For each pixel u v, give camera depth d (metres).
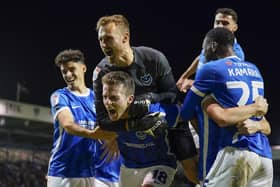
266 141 4.04
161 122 4.09
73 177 5.54
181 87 5.45
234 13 5.68
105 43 4.06
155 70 4.18
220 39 4.08
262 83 4.10
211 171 3.87
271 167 4.04
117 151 5.12
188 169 4.41
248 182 4.02
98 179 5.66
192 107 3.99
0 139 19.89
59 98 5.42
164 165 4.32
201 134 4.00
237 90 3.87
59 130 5.55
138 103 4.05
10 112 17.03
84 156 5.58
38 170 21.02
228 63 3.95
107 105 4.02
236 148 3.81
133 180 4.42
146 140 4.23
